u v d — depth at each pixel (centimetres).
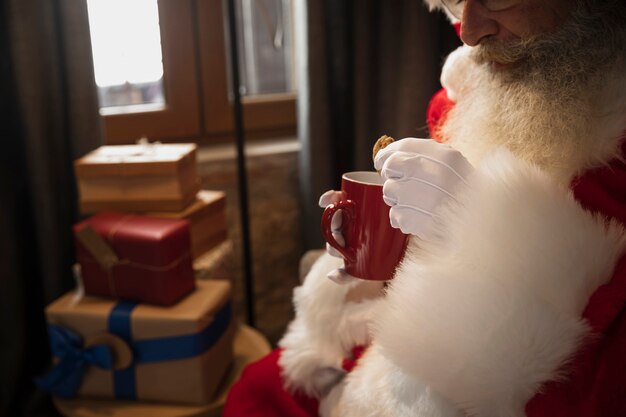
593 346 52
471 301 53
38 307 146
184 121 170
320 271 80
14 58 126
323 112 153
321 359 79
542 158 62
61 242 140
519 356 52
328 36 156
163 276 108
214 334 112
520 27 62
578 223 53
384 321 59
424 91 152
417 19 148
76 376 110
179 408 109
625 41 60
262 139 182
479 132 68
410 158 58
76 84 133
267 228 173
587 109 60
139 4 158
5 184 133
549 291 53
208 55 169
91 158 123
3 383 137
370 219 62
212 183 164
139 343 108
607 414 52
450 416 56
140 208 121
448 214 57
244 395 87
